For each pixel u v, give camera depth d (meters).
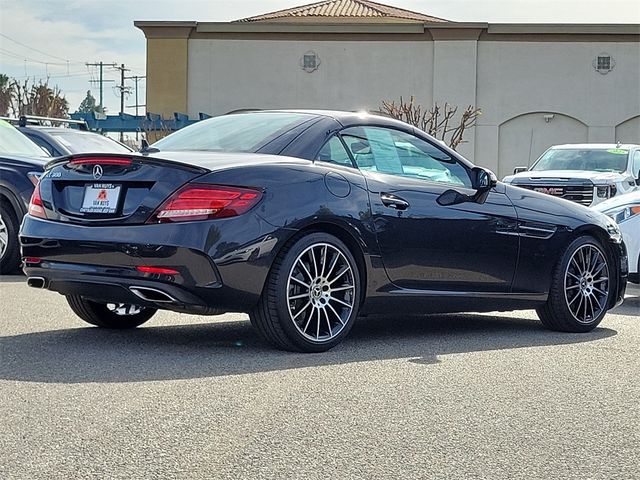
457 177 6.27
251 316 5.37
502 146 34.75
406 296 5.91
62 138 11.47
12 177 9.86
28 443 3.48
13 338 5.72
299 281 5.36
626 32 34.16
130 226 5.11
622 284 7.14
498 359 5.41
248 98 35.28
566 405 4.29
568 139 34.66
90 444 3.48
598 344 6.12
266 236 5.19
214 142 5.78
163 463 3.29
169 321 6.71
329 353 5.47
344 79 35.00
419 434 3.74
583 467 3.38
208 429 3.72
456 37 34.38
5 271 9.93
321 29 34.78
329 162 5.67
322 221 5.41
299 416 3.96
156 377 4.62
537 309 6.80
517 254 6.46
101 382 4.48
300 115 5.93
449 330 6.64
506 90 34.53
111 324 6.25
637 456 3.53
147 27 35.06
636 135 34.53
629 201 9.25
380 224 5.70
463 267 6.18
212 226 5.07
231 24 34.97
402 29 34.50
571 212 6.82
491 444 3.63
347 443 3.59
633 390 4.62
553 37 34.34
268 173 5.30
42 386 4.36
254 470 3.24
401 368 5.04
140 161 5.19
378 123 6.06
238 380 4.61
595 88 34.44
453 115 34.62
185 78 35.25
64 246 5.28
